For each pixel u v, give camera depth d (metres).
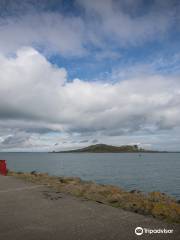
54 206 7.18
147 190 27.33
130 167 77.00
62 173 50.94
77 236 4.74
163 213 6.29
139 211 6.63
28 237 4.71
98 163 106.25
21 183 12.22
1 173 16.98
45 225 5.41
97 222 5.59
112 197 8.51
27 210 6.73
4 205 7.35
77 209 6.79
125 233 4.87
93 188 10.66
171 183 34.78
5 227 5.30
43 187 10.85
